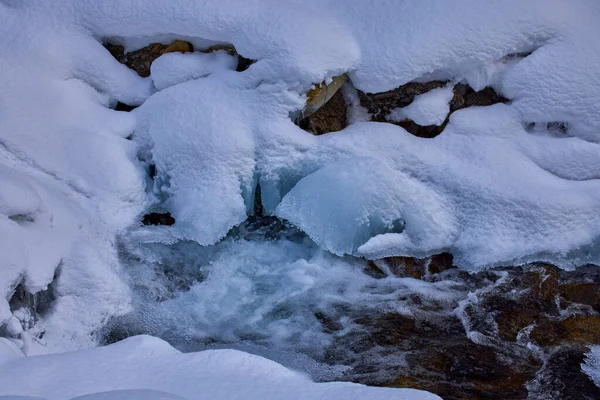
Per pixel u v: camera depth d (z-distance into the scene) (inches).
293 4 223.9
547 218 207.8
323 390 123.4
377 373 171.2
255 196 222.1
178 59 220.7
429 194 214.4
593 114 219.9
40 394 117.8
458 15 218.2
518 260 207.5
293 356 178.2
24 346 157.2
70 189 204.4
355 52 219.0
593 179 218.2
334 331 187.8
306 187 208.8
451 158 218.5
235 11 216.2
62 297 175.5
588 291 200.4
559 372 171.9
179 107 214.4
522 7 219.8
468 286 204.1
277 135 212.8
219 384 123.7
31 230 173.2
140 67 228.7
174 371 128.3
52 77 217.0
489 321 190.4
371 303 198.2
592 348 181.0
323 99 219.0
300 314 194.4
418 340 183.9
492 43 218.4
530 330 187.2
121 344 136.9
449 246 211.6
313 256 215.3
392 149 217.6
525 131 223.8
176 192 210.7
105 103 225.0
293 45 210.4
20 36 218.5
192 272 206.1
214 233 207.3
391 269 209.8
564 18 221.5
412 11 219.6
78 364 129.1
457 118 223.3
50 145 207.8
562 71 219.0
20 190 173.2
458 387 165.9
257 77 213.5
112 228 203.8
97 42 225.9
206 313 194.5
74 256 179.0
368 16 222.1
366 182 205.8
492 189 212.1
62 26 221.9
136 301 193.2
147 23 220.8
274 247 218.5
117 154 209.9
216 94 215.3
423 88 222.7
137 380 124.8
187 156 210.7
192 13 217.5
